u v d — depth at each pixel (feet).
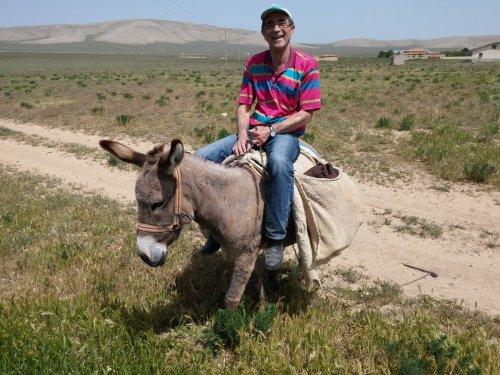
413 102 68.08
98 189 32.19
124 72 203.62
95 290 16.39
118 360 12.14
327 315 14.71
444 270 19.80
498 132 44.60
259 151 13.55
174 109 66.85
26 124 62.18
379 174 33.14
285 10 12.56
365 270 19.75
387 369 12.16
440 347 12.49
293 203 13.37
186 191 11.80
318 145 40.11
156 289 16.56
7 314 14.12
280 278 17.56
